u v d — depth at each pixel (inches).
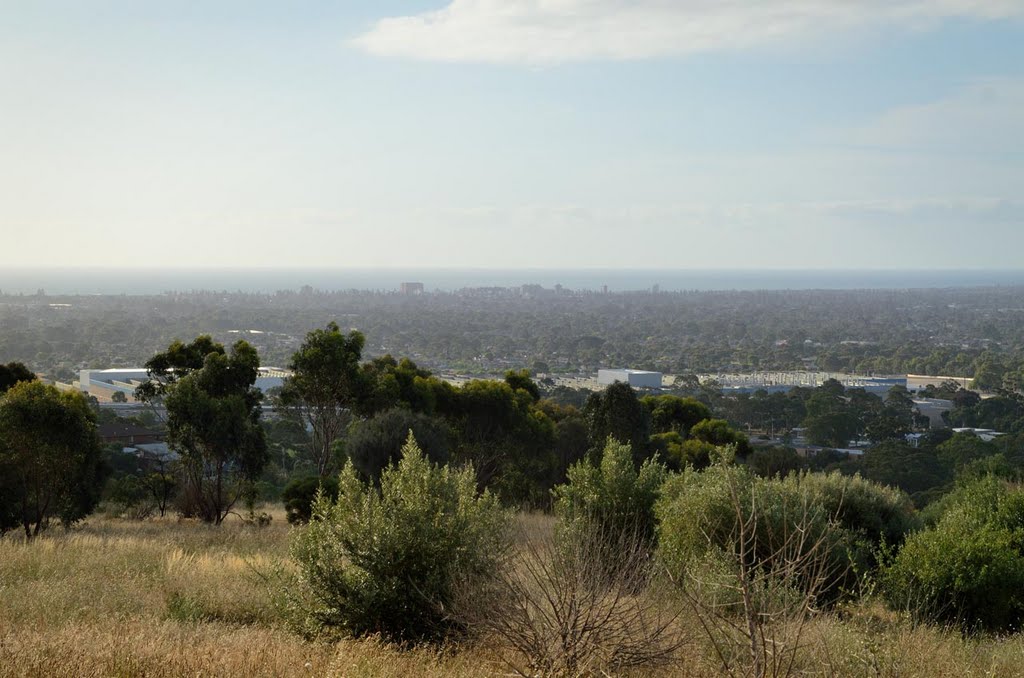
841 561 395.5
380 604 291.6
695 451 1264.8
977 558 395.9
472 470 346.0
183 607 341.1
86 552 502.6
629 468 531.5
